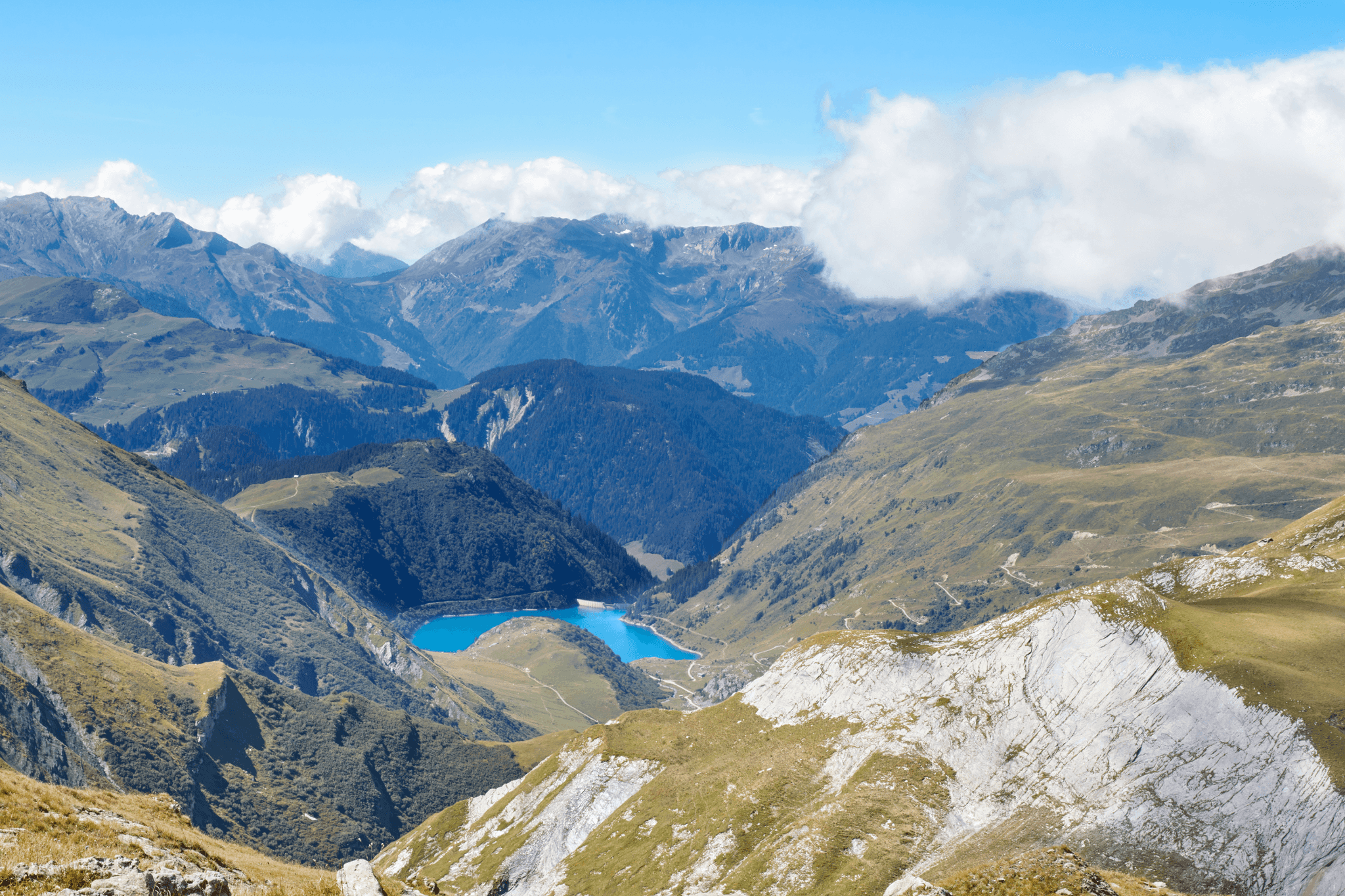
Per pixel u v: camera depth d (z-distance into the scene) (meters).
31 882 46.69
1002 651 164.38
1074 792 136.50
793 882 132.25
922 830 137.62
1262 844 117.00
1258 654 139.88
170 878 48.69
